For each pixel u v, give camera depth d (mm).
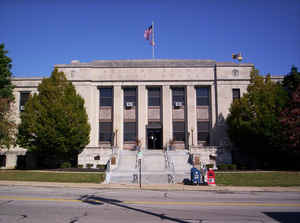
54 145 31266
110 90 41156
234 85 39406
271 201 14352
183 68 40438
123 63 42750
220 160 34969
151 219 10172
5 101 30375
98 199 14609
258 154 33656
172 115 40469
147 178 24531
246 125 31141
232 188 19797
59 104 31344
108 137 40156
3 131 28625
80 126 32750
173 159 32500
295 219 10328
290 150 28922
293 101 28641
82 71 39844
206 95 40594
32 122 30938
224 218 10406
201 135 39781
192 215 10859
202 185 21719
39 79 40938
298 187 20297
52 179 23703
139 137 39500
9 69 36812
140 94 40250
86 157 35000
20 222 9617
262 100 31266
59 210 11617
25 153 38062
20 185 20812
